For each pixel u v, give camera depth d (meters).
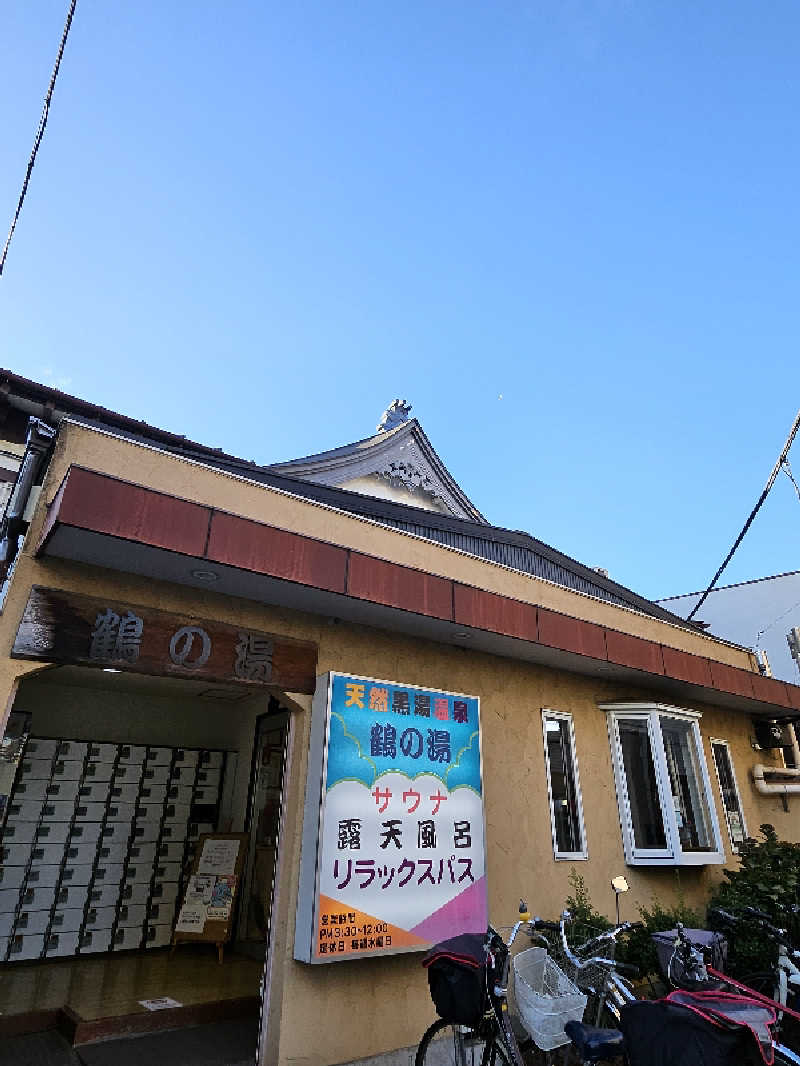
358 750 4.77
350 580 4.54
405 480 11.95
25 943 5.95
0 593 3.79
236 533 4.06
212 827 7.32
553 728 6.65
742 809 8.33
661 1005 2.94
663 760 7.04
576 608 7.34
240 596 4.67
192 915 6.50
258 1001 5.27
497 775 5.87
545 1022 3.90
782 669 16.64
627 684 7.50
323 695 4.80
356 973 4.47
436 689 5.45
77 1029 4.51
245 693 7.46
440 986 3.79
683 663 7.11
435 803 5.07
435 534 8.11
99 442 4.34
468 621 5.21
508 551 8.91
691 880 7.13
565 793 6.48
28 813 6.32
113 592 4.16
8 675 3.62
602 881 6.30
